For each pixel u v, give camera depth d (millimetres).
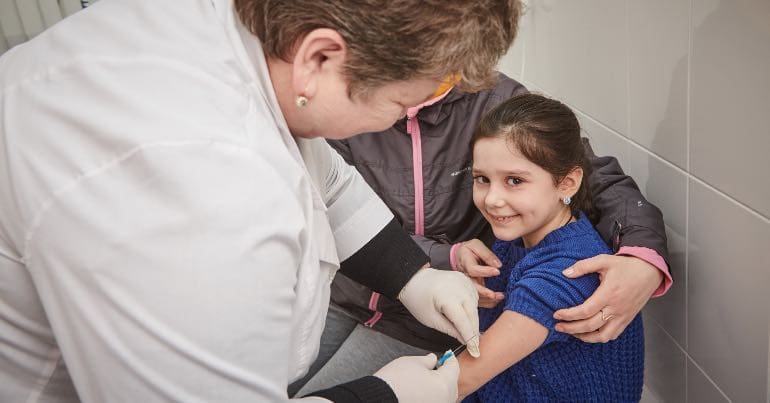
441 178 1302
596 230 1159
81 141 578
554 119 1031
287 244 608
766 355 967
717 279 1057
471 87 686
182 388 566
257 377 598
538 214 1062
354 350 1280
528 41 1679
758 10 841
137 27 651
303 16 595
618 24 1204
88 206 553
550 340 991
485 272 1153
